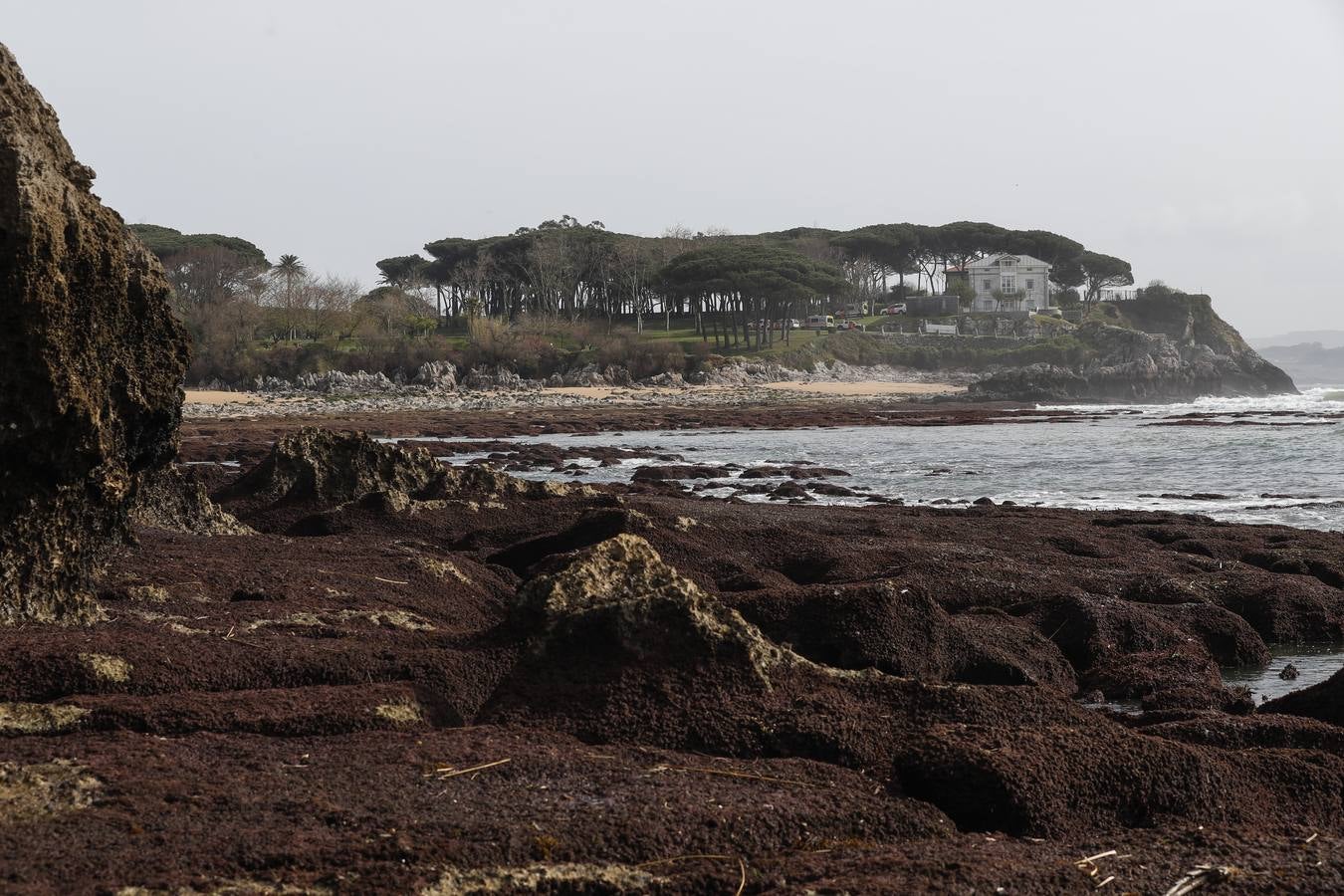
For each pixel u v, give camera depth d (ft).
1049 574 55.52
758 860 21.33
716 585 52.16
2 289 32.24
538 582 32.37
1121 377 390.42
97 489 36.29
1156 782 24.95
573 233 551.18
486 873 19.63
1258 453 146.51
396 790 22.62
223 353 442.91
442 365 439.63
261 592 42.04
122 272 36.99
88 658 28.96
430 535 64.03
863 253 595.88
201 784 22.33
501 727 27.43
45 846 19.39
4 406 32.89
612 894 19.79
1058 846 22.49
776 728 27.35
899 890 19.43
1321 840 23.02
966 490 115.34
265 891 18.35
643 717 28.02
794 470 133.28
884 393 403.34
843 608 40.19
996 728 26.55
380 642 33.47
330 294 493.77
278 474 71.31
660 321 574.97
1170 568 59.21
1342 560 61.77
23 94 35.65
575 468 148.36
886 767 25.86
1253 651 48.88
